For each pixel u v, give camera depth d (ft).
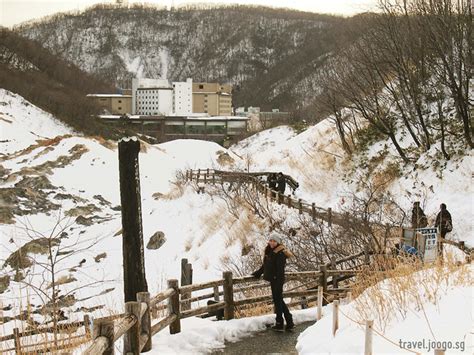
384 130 103.50
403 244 46.70
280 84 586.04
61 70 387.34
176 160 178.40
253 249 78.43
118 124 330.95
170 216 123.34
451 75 87.51
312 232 69.77
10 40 352.69
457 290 30.35
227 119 357.61
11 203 124.16
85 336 34.32
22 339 34.50
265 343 34.24
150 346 30.60
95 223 122.72
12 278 71.05
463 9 89.66
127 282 32.96
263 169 150.51
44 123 257.96
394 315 28.91
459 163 85.25
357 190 101.50
